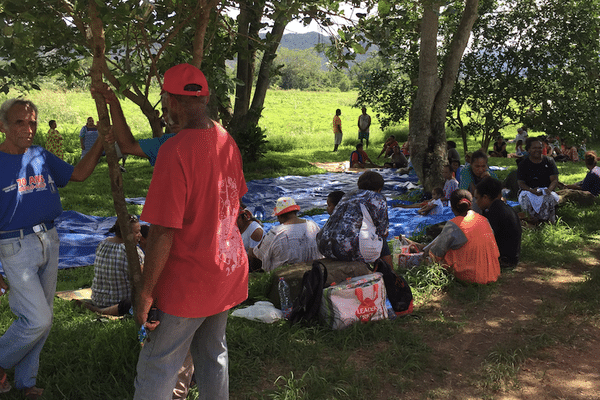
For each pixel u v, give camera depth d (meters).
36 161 3.19
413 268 5.86
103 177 13.87
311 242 5.74
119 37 4.14
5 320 4.49
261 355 3.96
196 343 2.75
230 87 4.48
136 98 3.65
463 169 8.38
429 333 4.46
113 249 4.89
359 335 4.32
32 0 2.55
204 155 2.37
